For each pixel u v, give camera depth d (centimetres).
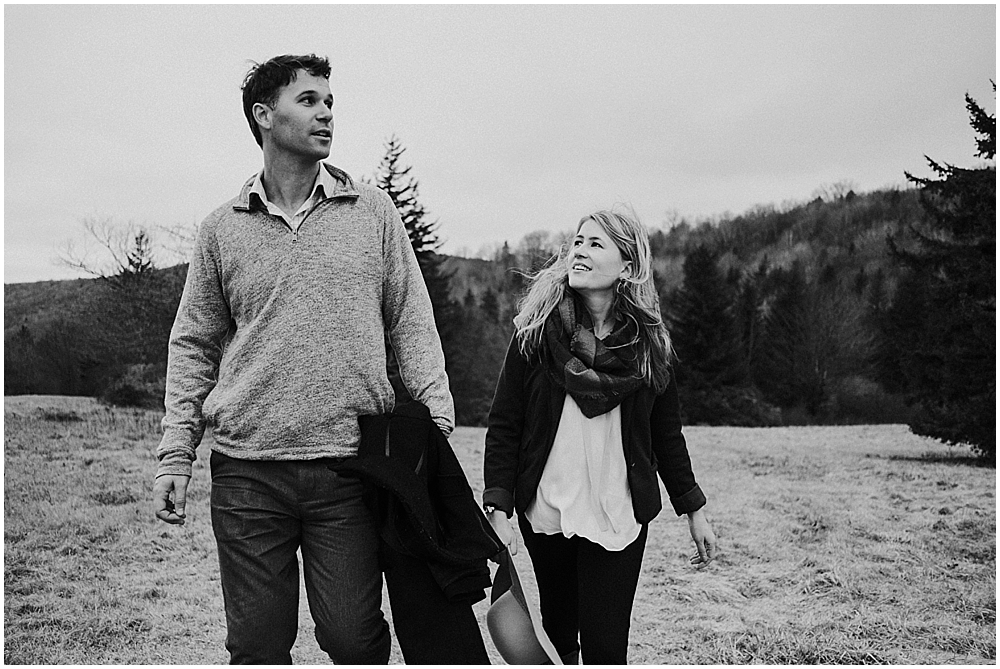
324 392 238
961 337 1329
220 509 242
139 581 714
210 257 249
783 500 976
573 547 273
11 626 598
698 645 533
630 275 273
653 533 828
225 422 239
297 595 245
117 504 957
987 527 873
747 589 659
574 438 266
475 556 237
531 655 257
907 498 998
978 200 1345
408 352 255
